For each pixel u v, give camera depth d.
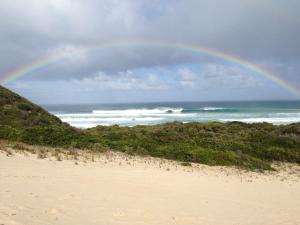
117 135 24.09
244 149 23.66
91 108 135.75
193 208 8.70
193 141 24.09
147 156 19.36
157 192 10.13
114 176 12.04
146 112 87.50
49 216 6.34
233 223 7.74
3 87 30.97
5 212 6.09
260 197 11.41
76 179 10.47
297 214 9.49
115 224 6.56
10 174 9.73
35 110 29.16
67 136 20.44
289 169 20.97
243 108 113.12
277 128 32.41
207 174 15.56
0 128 19.95
